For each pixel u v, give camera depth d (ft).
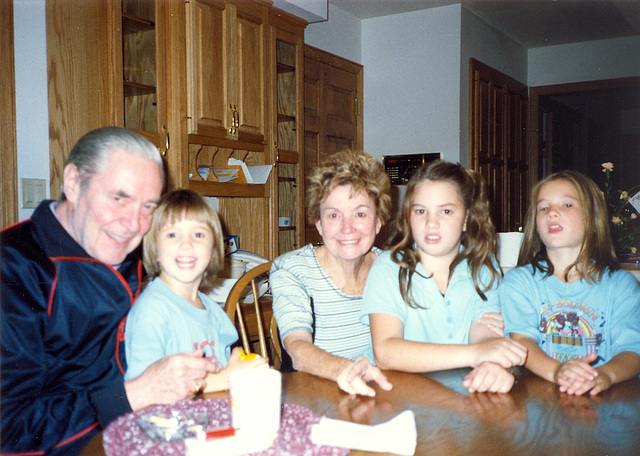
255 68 8.45
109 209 3.32
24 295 3.07
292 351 3.51
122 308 3.50
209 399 2.72
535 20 12.73
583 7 11.78
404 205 4.25
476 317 4.01
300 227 9.94
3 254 3.10
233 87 8.02
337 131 11.87
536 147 15.23
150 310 3.54
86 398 2.87
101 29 6.50
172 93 7.18
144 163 3.43
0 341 2.95
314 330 4.09
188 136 7.38
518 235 6.30
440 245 3.98
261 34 8.51
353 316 4.19
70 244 3.33
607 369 3.15
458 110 11.64
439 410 2.61
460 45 11.57
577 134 17.42
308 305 3.99
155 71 6.97
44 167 6.03
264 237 8.90
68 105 6.21
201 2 7.41
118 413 2.77
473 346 3.33
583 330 4.17
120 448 2.07
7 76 5.60
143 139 3.54
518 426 2.39
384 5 11.70
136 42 7.11
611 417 2.51
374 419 2.49
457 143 11.66
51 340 3.20
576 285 4.25
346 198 3.91
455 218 3.98
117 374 3.46
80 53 6.31
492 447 2.15
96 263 3.40
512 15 12.39
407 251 4.09
